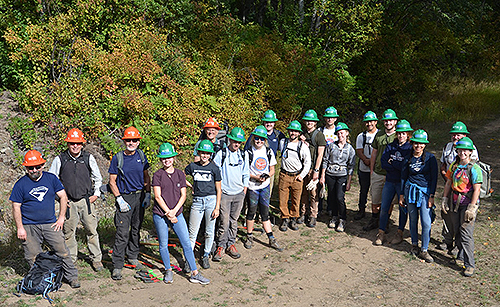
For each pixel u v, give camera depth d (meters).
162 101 10.68
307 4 16.11
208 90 12.16
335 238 7.03
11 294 4.94
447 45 19.38
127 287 5.31
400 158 6.49
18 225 4.94
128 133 5.39
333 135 7.45
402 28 18.06
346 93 14.38
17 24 10.66
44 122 9.55
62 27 10.09
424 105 16.17
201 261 6.09
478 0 21.05
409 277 5.75
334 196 7.37
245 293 5.30
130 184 5.48
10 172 8.82
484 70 20.66
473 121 14.64
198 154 5.80
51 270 5.02
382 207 6.77
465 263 5.83
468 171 5.72
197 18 13.45
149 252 6.41
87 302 4.89
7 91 10.60
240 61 13.51
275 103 13.18
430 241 6.83
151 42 11.22
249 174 6.34
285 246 6.72
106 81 10.00
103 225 7.33
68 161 5.36
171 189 5.30
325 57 14.49
